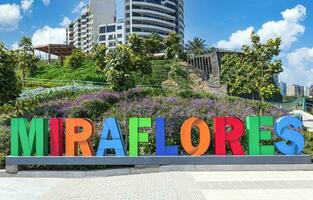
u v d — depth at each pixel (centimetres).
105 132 1867
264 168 1834
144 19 15438
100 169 1872
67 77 6481
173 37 7906
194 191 1387
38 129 1864
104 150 1862
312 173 1758
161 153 1866
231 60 5675
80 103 2850
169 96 3209
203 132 1870
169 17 15962
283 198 1264
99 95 3092
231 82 5347
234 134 1864
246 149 2084
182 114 2602
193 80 6969
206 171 1828
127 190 1452
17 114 2766
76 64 7050
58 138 1866
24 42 5947
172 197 1303
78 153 1970
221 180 1598
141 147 2100
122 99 3070
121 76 2694
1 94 2595
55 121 1872
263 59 3550
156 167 1845
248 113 2777
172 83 6247
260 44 3572
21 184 1664
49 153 1931
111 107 2881
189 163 1842
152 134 2139
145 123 1862
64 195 1425
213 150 2131
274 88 3503
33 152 1872
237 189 1413
